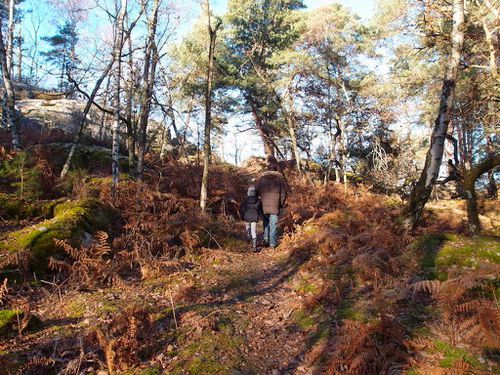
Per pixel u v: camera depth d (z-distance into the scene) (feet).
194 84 70.90
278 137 80.69
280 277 21.29
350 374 11.35
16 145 39.55
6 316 13.87
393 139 72.79
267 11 76.33
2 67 40.47
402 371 11.19
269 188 27.68
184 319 15.30
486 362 11.19
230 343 13.93
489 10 35.83
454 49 23.25
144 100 36.17
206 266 22.74
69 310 16.02
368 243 20.15
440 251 17.79
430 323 13.42
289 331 15.23
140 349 12.86
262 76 70.28
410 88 57.72
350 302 16.08
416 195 23.03
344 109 69.51
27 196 28.35
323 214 31.99
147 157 49.96
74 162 41.29
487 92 42.75
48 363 12.08
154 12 38.63
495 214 45.24
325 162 79.56
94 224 23.73
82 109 76.59
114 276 18.71
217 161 69.87
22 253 17.97
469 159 61.82
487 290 14.28
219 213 35.42
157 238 23.32
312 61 65.77
